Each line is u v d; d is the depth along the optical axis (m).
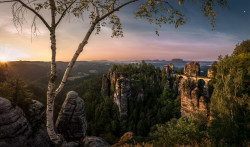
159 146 9.58
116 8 4.56
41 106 9.92
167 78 110.38
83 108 16.34
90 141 12.31
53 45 4.29
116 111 79.75
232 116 14.52
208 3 4.20
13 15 3.62
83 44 4.43
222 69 20.89
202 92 54.09
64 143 11.95
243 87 16.25
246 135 12.70
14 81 8.12
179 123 14.38
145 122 68.81
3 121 6.38
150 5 4.88
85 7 5.50
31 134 7.81
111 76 99.12
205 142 9.57
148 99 95.12
